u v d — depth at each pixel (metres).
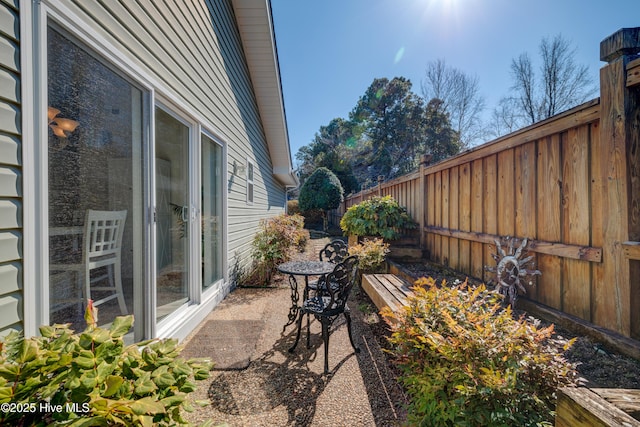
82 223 1.74
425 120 21.28
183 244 3.04
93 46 1.77
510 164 2.71
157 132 2.56
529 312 2.37
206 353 2.56
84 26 1.70
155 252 2.38
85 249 1.77
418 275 3.77
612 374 1.58
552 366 1.36
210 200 3.75
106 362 1.03
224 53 4.27
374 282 3.29
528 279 2.45
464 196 3.48
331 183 15.35
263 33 5.16
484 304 1.90
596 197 1.91
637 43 1.73
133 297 2.15
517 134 2.56
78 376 0.94
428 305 1.82
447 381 1.45
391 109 22.30
